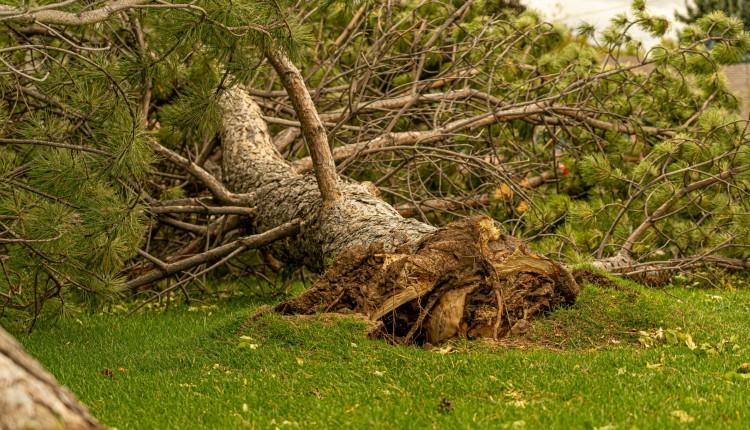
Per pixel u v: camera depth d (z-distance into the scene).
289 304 9.20
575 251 13.59
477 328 9.00
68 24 7.59
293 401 6.95
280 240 12.57
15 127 11.55
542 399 6.75
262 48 9.12
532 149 16.58
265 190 12.96
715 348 8.62
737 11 44.75
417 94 15.66
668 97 16.05
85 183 9.16
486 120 15.19
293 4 10.15
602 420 6.06
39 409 3.41
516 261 9.19
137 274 14.18
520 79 17.17
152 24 10.59
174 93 13.38
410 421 6.21
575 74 16.11
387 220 10.69
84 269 9.83
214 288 14.98
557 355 8.21
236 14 8.67
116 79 9.95
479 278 9.02
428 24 16.72
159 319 12.08
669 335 8.84
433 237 9.20
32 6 7.49
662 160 14.94
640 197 14.73
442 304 8.91
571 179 16.09
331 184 11.45
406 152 15.62
